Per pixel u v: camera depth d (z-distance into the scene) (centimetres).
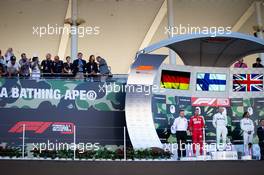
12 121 1581
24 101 1603
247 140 1655
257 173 1305
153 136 1502
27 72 1680
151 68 1529
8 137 1566
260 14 2331
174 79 1716
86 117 1625
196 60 1764
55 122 1603
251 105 1773
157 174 1262
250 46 1670
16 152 1372
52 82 1631
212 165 1288
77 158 1355
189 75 1736
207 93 1750
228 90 1767
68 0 2278
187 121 1664
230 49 1698
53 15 2417
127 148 1475
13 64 1683
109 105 1647
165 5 2345
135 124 1513
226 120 1684
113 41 2662
